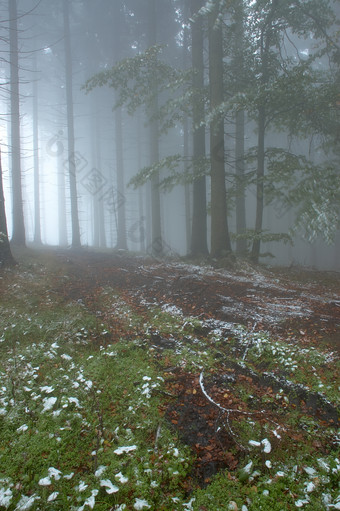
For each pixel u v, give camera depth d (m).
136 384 4.46
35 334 5.82
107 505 2.71
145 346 5.62
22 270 9.45
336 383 4.37
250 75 12.13
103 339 5.94
